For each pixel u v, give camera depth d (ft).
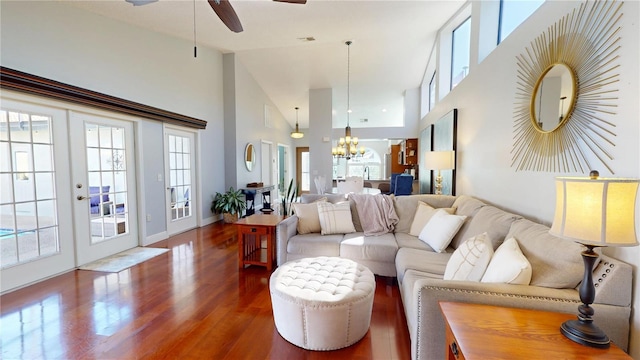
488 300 4.31
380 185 26.63
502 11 9.91
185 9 10.98
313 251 9.62
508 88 8.11
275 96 26.23
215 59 18.57
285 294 6.07
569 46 5.60
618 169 4.49
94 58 10.81
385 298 8.24
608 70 4.69
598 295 4.11
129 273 9.97
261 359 5.70
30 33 8.80
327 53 18.75
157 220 14.14
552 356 3.14
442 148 15.16
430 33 16.14
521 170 7.38
